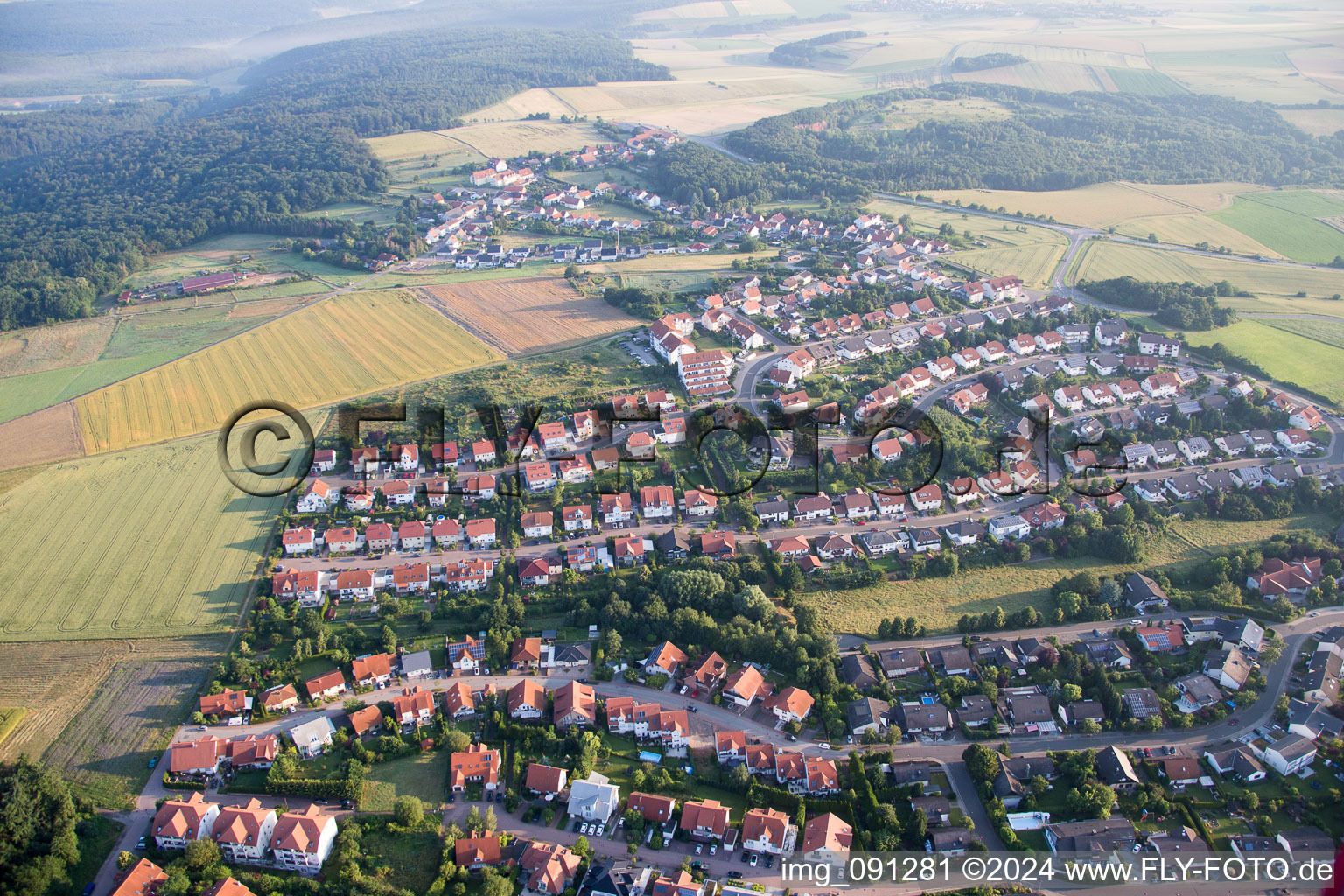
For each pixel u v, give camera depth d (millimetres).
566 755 179875
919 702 191875
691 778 175500
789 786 173000
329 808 169500
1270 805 166875
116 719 189875
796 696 190500
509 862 156500
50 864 152125
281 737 182750
